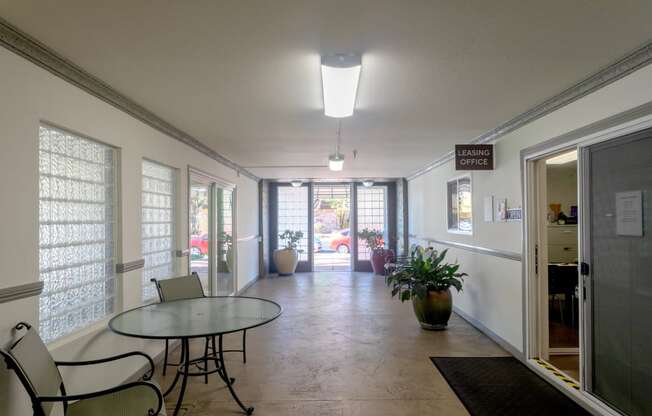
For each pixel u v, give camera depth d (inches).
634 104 88.7
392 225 375.2
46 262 89.6
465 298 198.2
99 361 84.7
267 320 103.3
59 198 94.0
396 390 119.3
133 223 123.6
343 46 83.2
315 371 133.6
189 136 169.9
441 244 237.5
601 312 101.1
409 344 161.6
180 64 92.4
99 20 72.0
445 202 228.7
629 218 91.6
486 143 165.2
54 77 88.2
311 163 253.6
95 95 103.7
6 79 74.9
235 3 66.7
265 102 121.5
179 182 163.9
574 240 203.0
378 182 373.7
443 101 120.9
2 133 73.9
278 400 113.0
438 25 74.5
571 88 108.1
